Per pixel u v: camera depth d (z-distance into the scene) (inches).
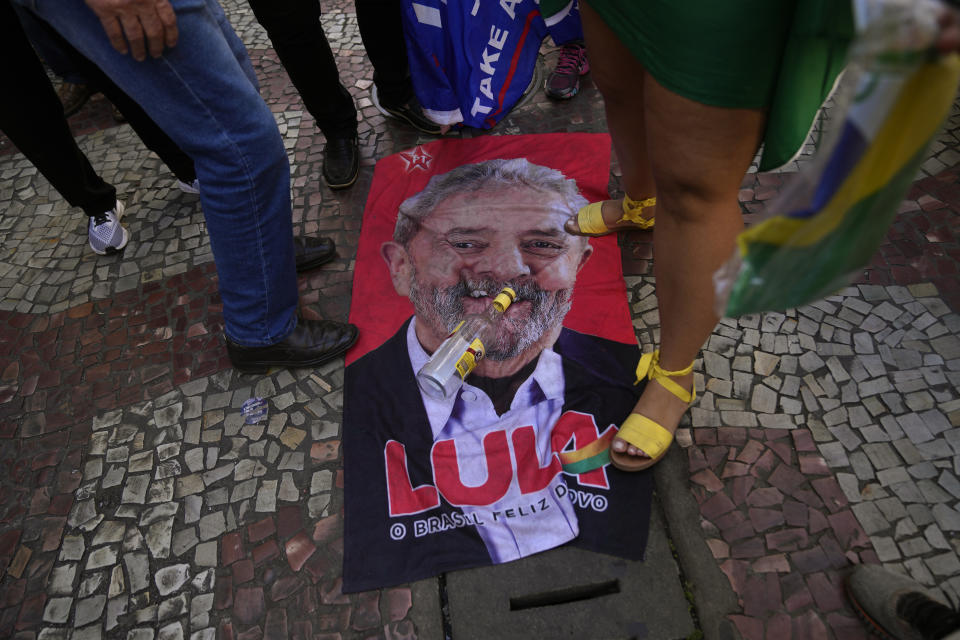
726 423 67.1
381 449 68.9
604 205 81.1
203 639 58.9
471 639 57.2
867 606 53.1
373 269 85.0
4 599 63.1
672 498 62.7
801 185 32.1
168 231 95.6
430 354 75.5
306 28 79.1
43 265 93.5
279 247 67.5
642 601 57.6
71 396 77.9
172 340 82.0
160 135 86.6
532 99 104.3
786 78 41.9
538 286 79.6
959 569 56.4
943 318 71.6
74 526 67.3
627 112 64.8
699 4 38.9
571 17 80.6
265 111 59.3
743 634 55.2
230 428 72.9
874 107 28.5
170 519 66.7
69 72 109.6
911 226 79.3
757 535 60.0
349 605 59.7
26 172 108.0
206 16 52.2
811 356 70.9
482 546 61.6
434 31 85.4
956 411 65.2
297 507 66.2
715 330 73.9
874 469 62.8
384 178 95.8
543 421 69.0
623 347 73.7
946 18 24.7
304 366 76.5
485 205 89.4
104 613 61.4
